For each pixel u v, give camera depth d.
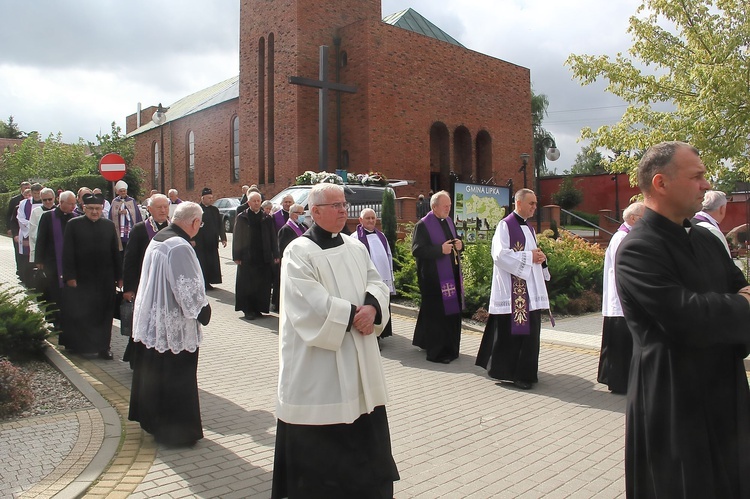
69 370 6.80
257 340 8.94
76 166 33.81
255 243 10.48
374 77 25.25
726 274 2.61
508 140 31.66
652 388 2.44
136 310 4.91
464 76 29.25
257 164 27.58
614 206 35.56
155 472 4.36
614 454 4.80
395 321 10.77
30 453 4.59
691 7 11.59
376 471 3.49
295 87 25.19
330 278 3.50
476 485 4.23
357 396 3.43
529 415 5.76
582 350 8.57
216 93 37.84
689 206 2.48
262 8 27.08
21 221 12.44
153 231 6.97
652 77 12.24
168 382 4.79
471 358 8.12
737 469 2.35
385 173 25.50
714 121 11.11
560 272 11.81
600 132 12.67
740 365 2.45
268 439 5.05
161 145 39.72
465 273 11.41
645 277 2.40
